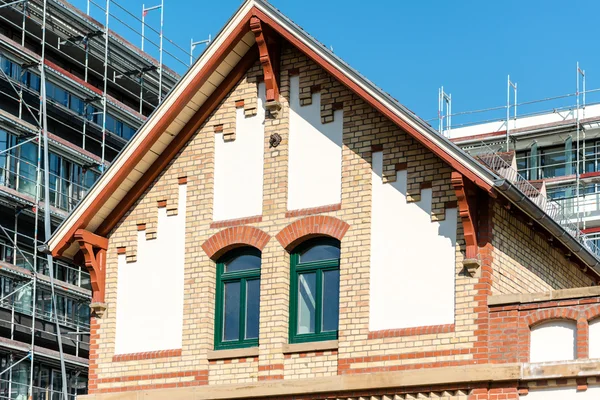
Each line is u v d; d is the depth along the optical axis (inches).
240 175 976.9
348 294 896.3
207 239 971.3
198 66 971.3
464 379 826.8
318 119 951.0
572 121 2277.3
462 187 841.5
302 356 906.1
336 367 888.3
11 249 1999.3
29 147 2073.1
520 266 904.9
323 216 923.4
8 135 2026.3
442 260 866.1
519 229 912.9
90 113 2273.6
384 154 911.0
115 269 1010.1
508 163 971.3
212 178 986.7
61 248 1008.9
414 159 896.3
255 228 952.3
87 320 2178.9
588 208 2261.3
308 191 940.6
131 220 1013.8
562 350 812.6
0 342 1865.2
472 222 848.9
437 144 854.5
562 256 1002.7
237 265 971.9
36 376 2000.5
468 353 836.6
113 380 980.6
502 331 830.5
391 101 880.3
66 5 2098.9
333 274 923.4
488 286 844.0
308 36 922.7
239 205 968.9
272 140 962.1
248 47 979.9
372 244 898.7
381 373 858.1
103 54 2250.2
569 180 2269.9
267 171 960.9
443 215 874.1
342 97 942.4
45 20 2049.7
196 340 953.5
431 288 864.9
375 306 884.6
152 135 979.3
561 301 816.9
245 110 987.9
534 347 823.1
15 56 2041.1
